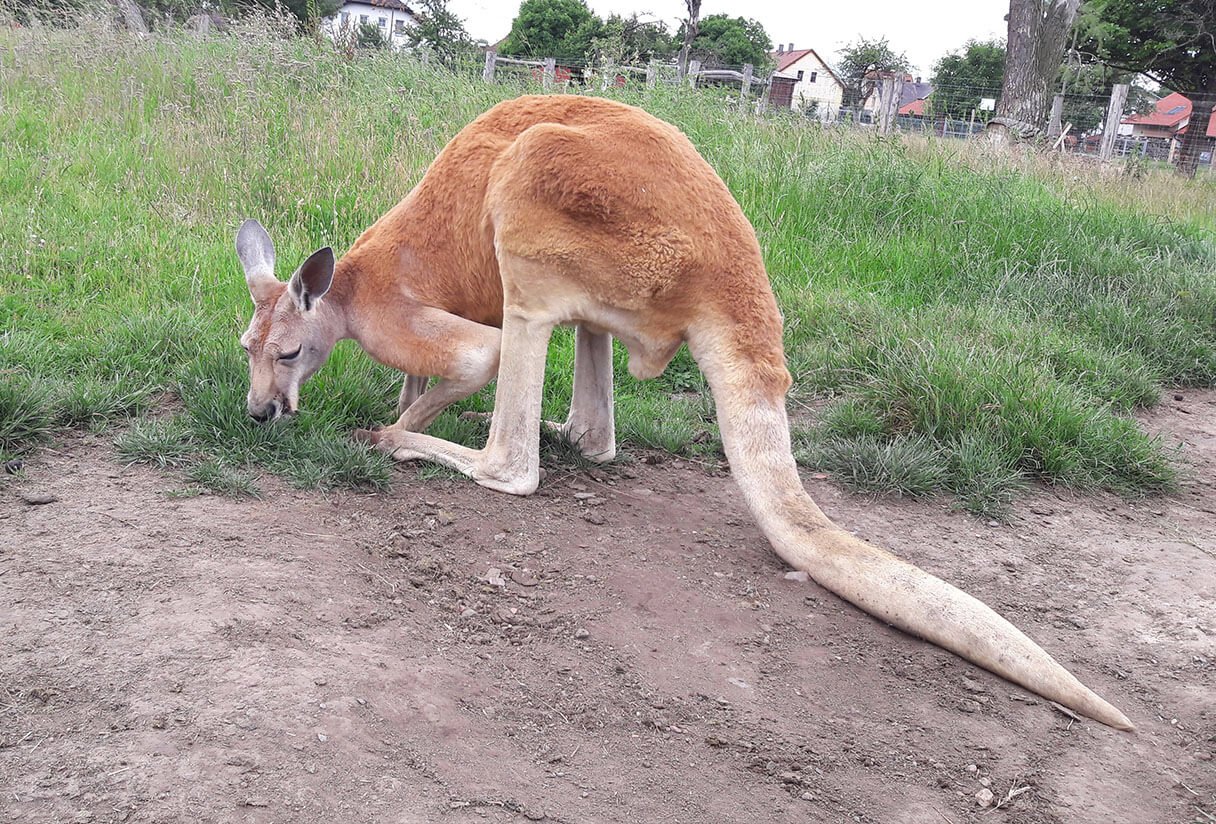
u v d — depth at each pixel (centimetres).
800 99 1348
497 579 391
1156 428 685
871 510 514
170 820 247
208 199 789
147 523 391
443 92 1047
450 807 268
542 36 3731
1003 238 922
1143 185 1381
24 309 585
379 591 369
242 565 366
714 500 505
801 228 900
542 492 477
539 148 427
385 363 493
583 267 429
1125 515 542
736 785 299
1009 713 351
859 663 371
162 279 652
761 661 366
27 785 254
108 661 303
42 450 451
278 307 468
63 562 355
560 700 327
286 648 320
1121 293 862
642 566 420
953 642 374
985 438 567
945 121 1736
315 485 445
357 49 1219
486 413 554
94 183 799
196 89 1043
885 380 614
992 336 721
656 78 1181
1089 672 388
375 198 796
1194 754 342
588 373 510
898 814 297
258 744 276
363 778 272
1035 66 2098
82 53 1102
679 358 680
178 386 519
